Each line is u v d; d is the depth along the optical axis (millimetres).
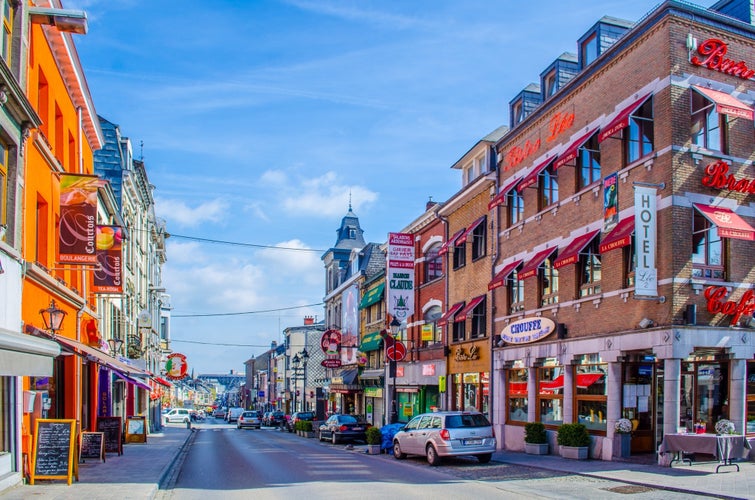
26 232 15594
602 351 19500
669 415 16578
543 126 24125
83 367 23969
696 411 18500
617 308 19141
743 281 17609
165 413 80688
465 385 29891
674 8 17656
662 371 19562
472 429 19734
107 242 23812
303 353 64688
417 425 21438
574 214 21703
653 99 18156
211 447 30422
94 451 20812
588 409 20609
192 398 159875
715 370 18031
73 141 22422
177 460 23031
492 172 27531
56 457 14977
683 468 16016
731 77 18203
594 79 21031
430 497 13445
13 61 14945
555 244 22812
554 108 23375
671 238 17000
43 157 17203
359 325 47312
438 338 33344
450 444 19375
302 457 23953
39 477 14844
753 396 17625
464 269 30328
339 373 52750
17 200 14648
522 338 24172
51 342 13414
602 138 18969
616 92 19875
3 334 11242
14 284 14500
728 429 16234
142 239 45188
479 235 29062
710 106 17766
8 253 13938
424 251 35719
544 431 22484
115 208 28078
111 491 13719
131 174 37281
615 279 19359
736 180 17641
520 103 27203
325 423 35000
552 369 22844
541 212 23672
